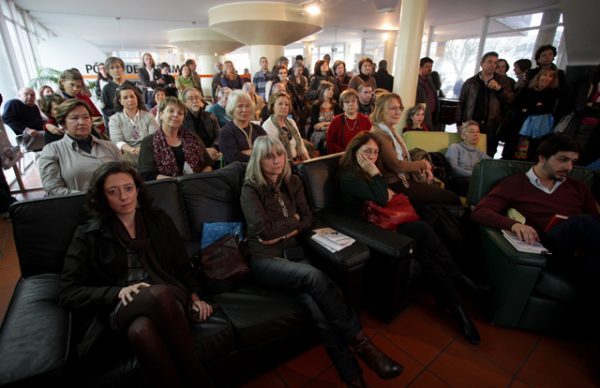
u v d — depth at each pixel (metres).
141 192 1.30
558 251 1.59
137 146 2.61
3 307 1.87
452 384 1.39
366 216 1.84
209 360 1.17
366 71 4.39
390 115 2.38
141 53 14.09
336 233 1.67
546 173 1.74
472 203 2.09
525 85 3.47
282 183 1.73
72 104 1.71
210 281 1.40
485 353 1.55
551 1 5.84
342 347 1.30
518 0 5.80
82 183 1.80
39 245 1.30
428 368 1.47
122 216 1.25
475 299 1.95
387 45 10.29
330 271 1.55
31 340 0.94
